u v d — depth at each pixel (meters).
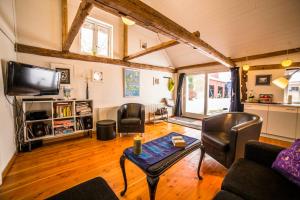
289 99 3.51
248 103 3.79
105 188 1.06
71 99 3.15
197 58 5.30
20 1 2.72
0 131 1.88
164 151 1.57
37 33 2.93
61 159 2.37
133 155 1.48
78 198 0.95
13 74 2.12
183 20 3.86
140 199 1.53
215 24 3.64
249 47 3.93
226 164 1.96
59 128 3.01
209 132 2.47
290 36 3.26
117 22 4.18
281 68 3.67
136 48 4.67
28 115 2.68
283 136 3.29
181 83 6.09
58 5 3.14
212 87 6.24
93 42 3.87
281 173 1.15
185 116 6.10
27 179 1.84
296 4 2.68
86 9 1.87
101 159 2.38
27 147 2.66
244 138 1.95
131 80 4.59
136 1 1.65
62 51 3.23
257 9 2.99
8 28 2.36
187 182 1.82
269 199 0.91
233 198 0.93
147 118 4.98
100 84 3.89
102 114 3.84
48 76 2.72
